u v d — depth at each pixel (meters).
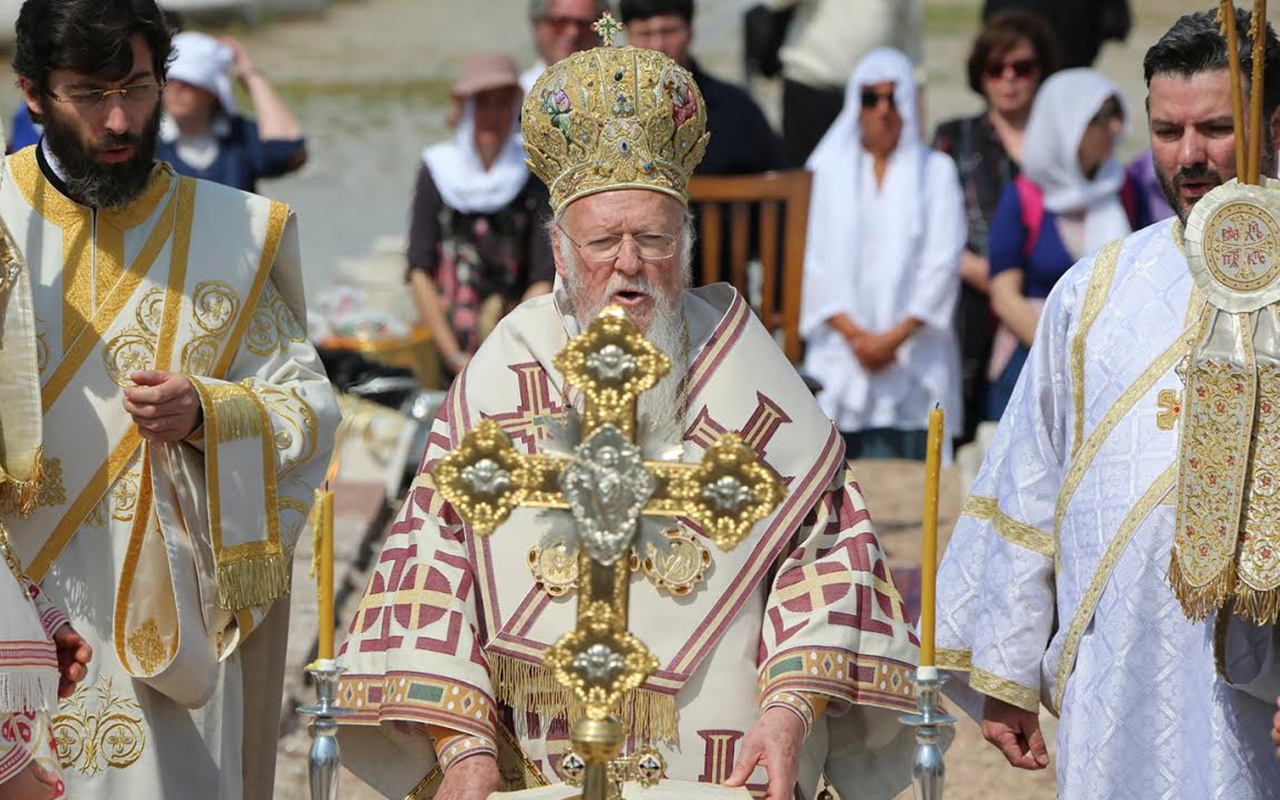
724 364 12.30
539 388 12.31
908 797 19.77
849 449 28.42
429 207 26.45
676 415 12.12
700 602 11.98
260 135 27.08
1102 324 13.16
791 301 25.14
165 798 14.05
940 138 28.72
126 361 14.11
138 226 14.29
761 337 12.52
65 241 14.12
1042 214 26.05
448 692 11.70
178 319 14.23
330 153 58.06
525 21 85.56
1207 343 12.07
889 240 28.05
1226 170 12.59
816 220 28.31
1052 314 13.52
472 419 12.34
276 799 18.98
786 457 12.25
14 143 24.41
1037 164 25.86
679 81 12.13
